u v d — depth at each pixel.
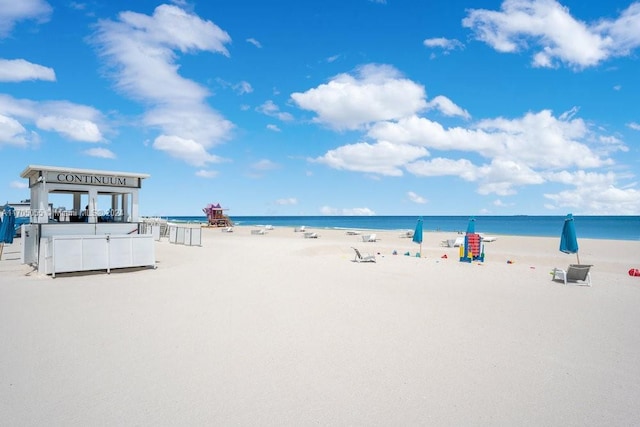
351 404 4.24
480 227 76.75
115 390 4.51
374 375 5.00
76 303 8.73
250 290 10.27
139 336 6.41
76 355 5.58
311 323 7.25
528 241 33.19
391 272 14.34
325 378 4.89
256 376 4.92
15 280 11.71
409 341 6.32
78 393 4.43
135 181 16.05
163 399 4.30
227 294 9.74
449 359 5.58
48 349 5.82
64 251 12.52
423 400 4.36
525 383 4.84
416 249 25.27
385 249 24.98
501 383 4.83
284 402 4.26
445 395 4.49
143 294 9.73
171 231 27.83
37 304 8.62
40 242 13.11
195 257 18.33
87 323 7.16
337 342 6.21
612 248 27.16
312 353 5.73
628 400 4.45
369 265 16.36
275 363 5.34
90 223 14.83
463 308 8.72
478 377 4.99
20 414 3.96
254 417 3.94
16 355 5.57
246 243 28.16
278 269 14.28
